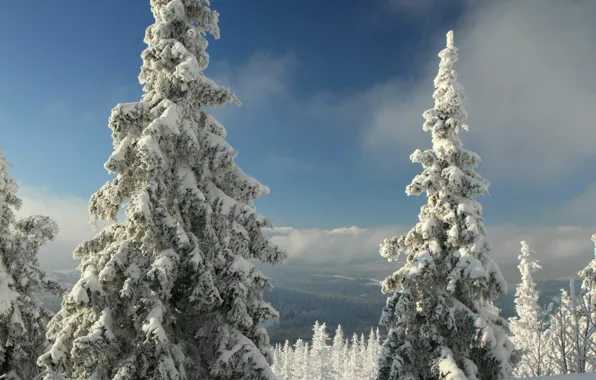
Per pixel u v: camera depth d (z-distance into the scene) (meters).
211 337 11.45
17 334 14.57
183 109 12.45
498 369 13.45
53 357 9.76
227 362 10.68
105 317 10.02
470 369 13.52
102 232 11.78
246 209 12.27
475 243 14.38
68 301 9.95
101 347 9.64
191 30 12.66
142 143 10.85
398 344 15.14
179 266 11.11
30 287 16.16
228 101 13.06
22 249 16.11
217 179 12.98
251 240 12.66
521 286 34.94
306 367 67.81
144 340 10.16
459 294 14.99
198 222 12.20
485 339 13.44
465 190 15.33
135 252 10.84
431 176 15.52
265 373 10.68
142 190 10.90
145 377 9.98
